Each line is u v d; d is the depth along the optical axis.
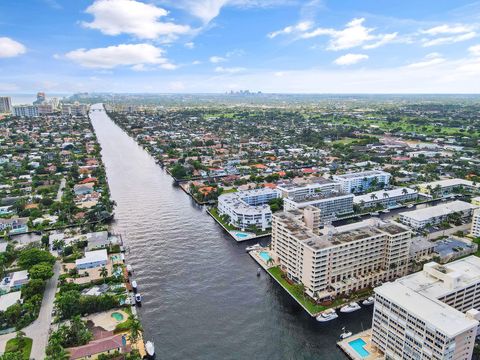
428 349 166.25
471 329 164.12
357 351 197.75
